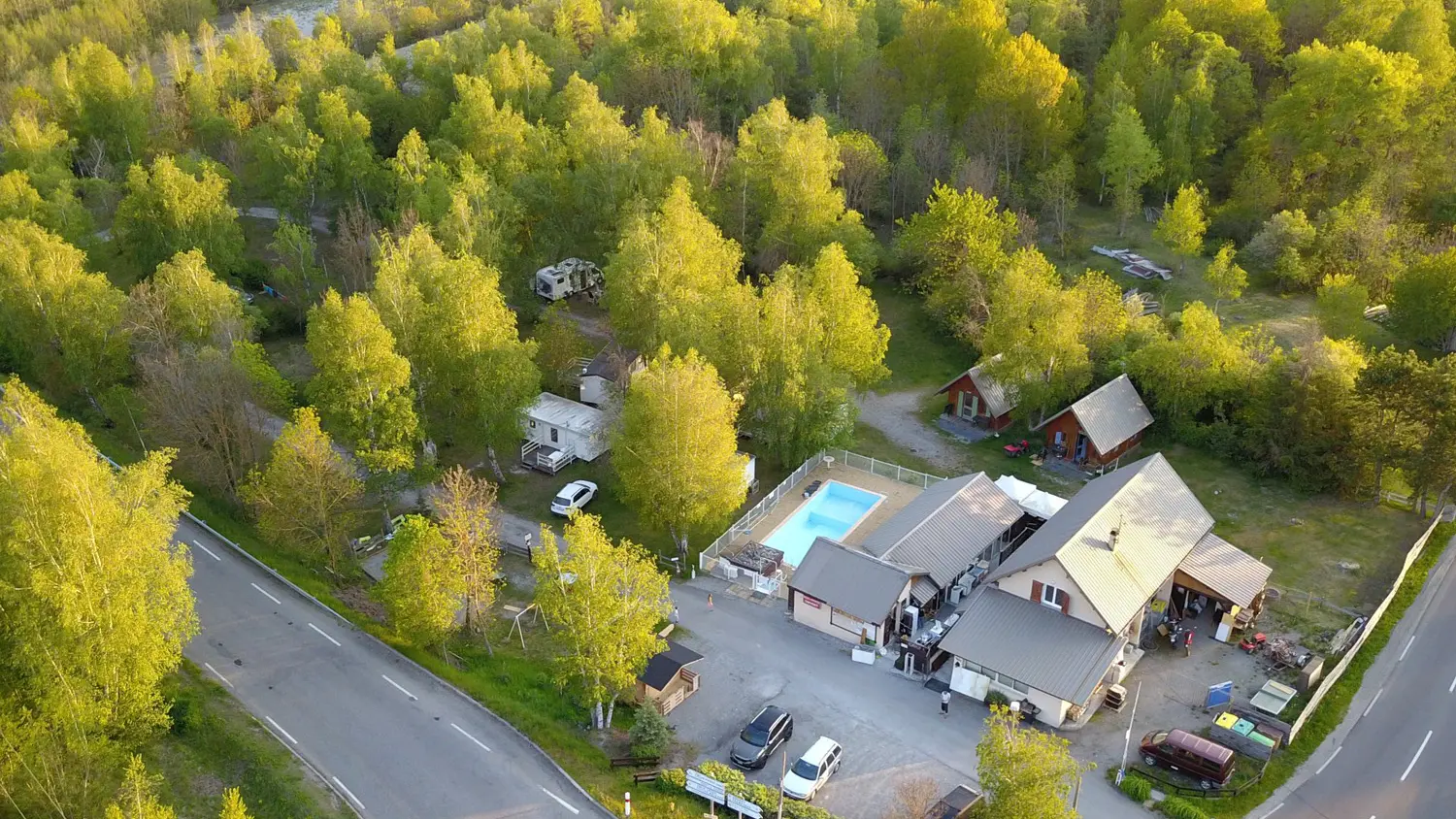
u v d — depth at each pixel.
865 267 103.56
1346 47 106.75
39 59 171.75
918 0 144.38
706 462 67.56
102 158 132.88
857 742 54.34
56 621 47.62
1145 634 61.09
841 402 77.56
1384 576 65.88
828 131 116.56
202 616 62.66
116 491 53.09
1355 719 55.19
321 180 119.62
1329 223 101.12
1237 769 51.81
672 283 87.06
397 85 150.75
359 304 70.06
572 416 84.19
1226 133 117.81
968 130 117.38
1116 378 82.56
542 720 55.16
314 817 47.75
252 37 158.38
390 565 57.03
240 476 74.31
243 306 92.75
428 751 52.44
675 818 48.91
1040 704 55.06
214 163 123.75
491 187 104.12
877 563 62.22
